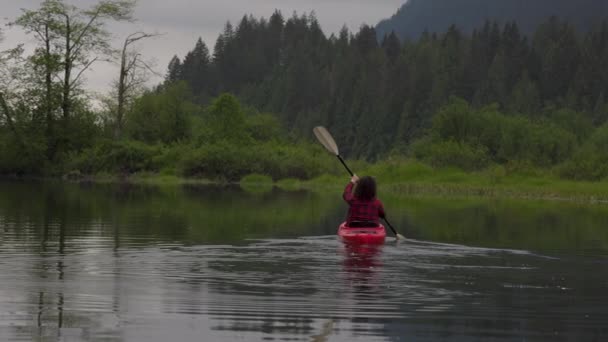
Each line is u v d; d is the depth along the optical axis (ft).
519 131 182.91
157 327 21.38
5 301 24.43
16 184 119.55
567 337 20.98
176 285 27.09
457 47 414.62
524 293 26.55
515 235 45.93
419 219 57.36
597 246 40.29
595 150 155.53
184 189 108.88
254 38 531.91
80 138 157.38
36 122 153.79
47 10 148.87
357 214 40.83
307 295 25.62
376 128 350.23
